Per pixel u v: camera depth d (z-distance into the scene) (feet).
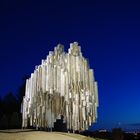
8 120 101.35
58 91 69.62
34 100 73.46
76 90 71.61
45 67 71.92
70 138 56.44
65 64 72.33
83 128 71.61
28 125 83.41
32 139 50.31
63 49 74.02
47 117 70.59
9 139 49.75
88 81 75.87
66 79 70.95
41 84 71.61
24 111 78.59
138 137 69.21
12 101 122.01
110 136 73.61
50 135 55.93
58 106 70.18
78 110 71.36
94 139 64.49
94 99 77.15
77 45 75.97
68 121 70.13
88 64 78.23
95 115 76.38
